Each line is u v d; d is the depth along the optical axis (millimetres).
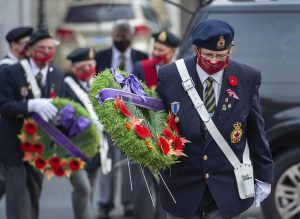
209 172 8844
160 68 8984
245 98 8828
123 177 14188
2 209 15797
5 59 13539
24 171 12320
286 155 12930
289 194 12992
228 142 8805
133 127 8539
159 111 8930
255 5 13297
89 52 13508
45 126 12250
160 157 8570
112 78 8859
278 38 13148
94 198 17047
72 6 31156
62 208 16125
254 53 13141
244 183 8852
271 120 12891
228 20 13273
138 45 29891
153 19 32094
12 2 27984
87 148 12508
